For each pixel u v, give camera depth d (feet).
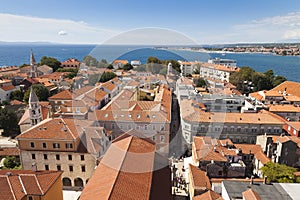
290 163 145.38
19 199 89.81
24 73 427.74
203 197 101.71
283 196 92.17
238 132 173.88
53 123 135.33
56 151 128.67
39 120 181.57
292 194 93.40
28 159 132.05
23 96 302.66
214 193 103.04
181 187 122.52
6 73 432.25
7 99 295.28
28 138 129.39
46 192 95.35
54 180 103.04
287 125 186.19
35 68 406.00
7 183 93.25
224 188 101.09
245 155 149.79
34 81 333.83
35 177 99.14
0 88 287.89
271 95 271.49
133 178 66.95
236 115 178.19
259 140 161.68
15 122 213.05
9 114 211.61
